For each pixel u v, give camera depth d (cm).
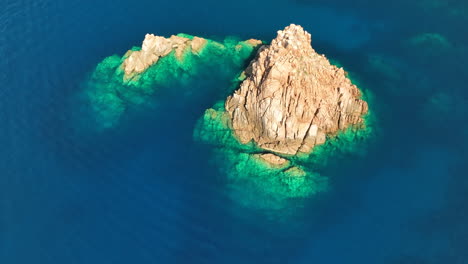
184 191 6650
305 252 5888
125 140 7412
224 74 8438
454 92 8056
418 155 7056
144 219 6331
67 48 9119
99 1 10306
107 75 8550
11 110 7919
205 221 6278
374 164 6925
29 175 6950
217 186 6688
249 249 5944
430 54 8794
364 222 6206
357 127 7331
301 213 6325
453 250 5881
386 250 5897
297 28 7562
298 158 6919
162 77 8406
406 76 8369
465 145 7206
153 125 7619
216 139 7275
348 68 8519
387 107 7781
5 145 7369
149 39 8544
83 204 6556
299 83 7019
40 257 5962
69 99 8144
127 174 6919
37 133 7569
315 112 7094
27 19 9731
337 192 6556
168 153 7181
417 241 5988
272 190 6562
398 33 9312
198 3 10212
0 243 6119
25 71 8612
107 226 6269
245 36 9300
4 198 6650
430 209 6366
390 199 6488
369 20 9656
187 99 8031
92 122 7750
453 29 9331
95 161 7131
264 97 6956
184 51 8750
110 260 5894
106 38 9356
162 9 10050
